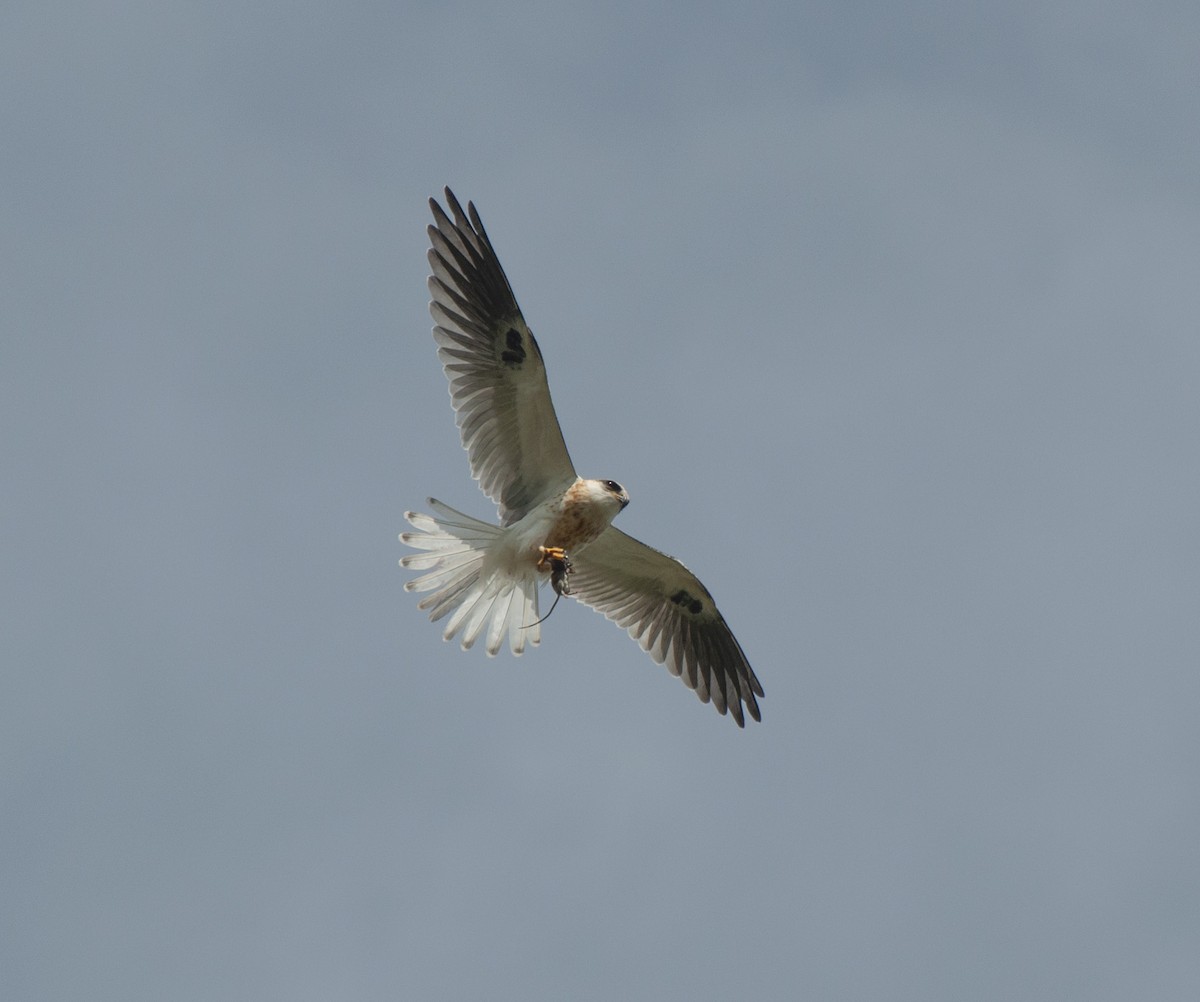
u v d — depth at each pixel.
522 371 15.64
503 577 15.64
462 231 15.93
